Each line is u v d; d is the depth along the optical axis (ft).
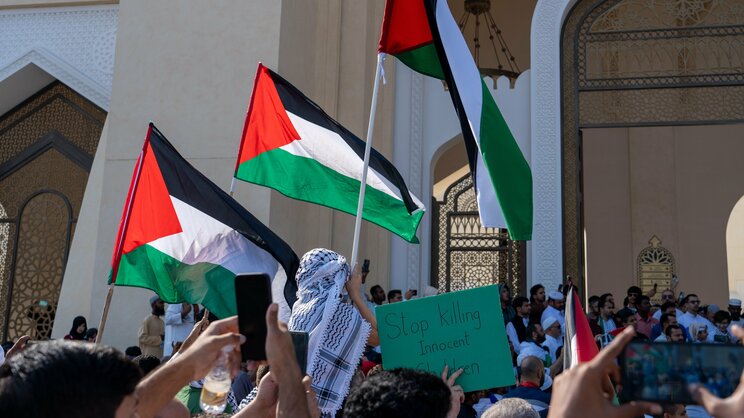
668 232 45.83
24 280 33.24
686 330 30.22
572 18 33.22
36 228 33.71
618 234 46.21
